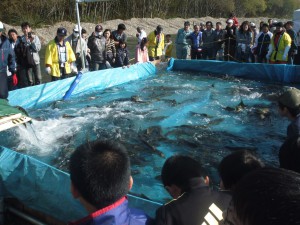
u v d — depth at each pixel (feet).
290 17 208.23
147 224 7.11
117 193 6.26
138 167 19.02
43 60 58.75
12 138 21.85
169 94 34.37
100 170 6.23
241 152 8.86
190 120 26.68
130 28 113.80
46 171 13.61
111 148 6.77
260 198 2.93
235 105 30.86
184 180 8.29
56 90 32.01
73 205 12.71
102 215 6.11
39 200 13.57
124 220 6.23
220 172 8.87
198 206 7.70
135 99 31.81
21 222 14.15
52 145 21.70
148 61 44.55
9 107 19.93
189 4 152.87
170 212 7.68
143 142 22.08
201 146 21.83
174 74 44.04
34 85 32.60
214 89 36.42
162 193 16.48
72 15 108.27
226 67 43.09
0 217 14.16
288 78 39.04
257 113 27.76
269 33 43.52
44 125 24.97
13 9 97.71
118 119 26.50
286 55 41.06
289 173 3.13
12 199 14.46
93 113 27.99
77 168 6.37
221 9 167.12
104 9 117.91
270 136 23.65
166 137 23.07
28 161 14.26
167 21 133.90
